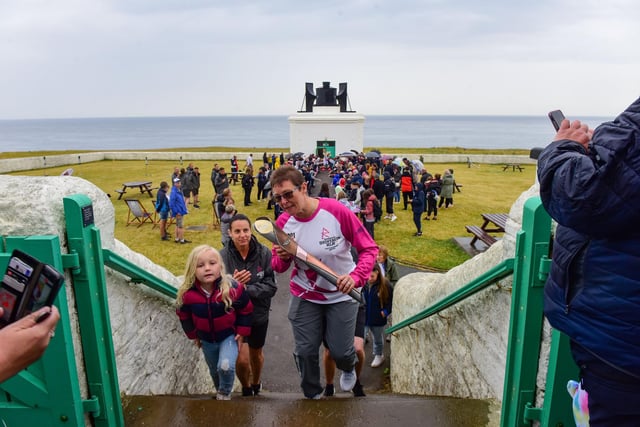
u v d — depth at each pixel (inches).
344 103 1533.0
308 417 117.5
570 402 85.8
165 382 160.7
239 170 1165.7
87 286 91.1
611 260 55.6
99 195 105.7
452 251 462.0
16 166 1171.3
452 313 150.0
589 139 64.2
